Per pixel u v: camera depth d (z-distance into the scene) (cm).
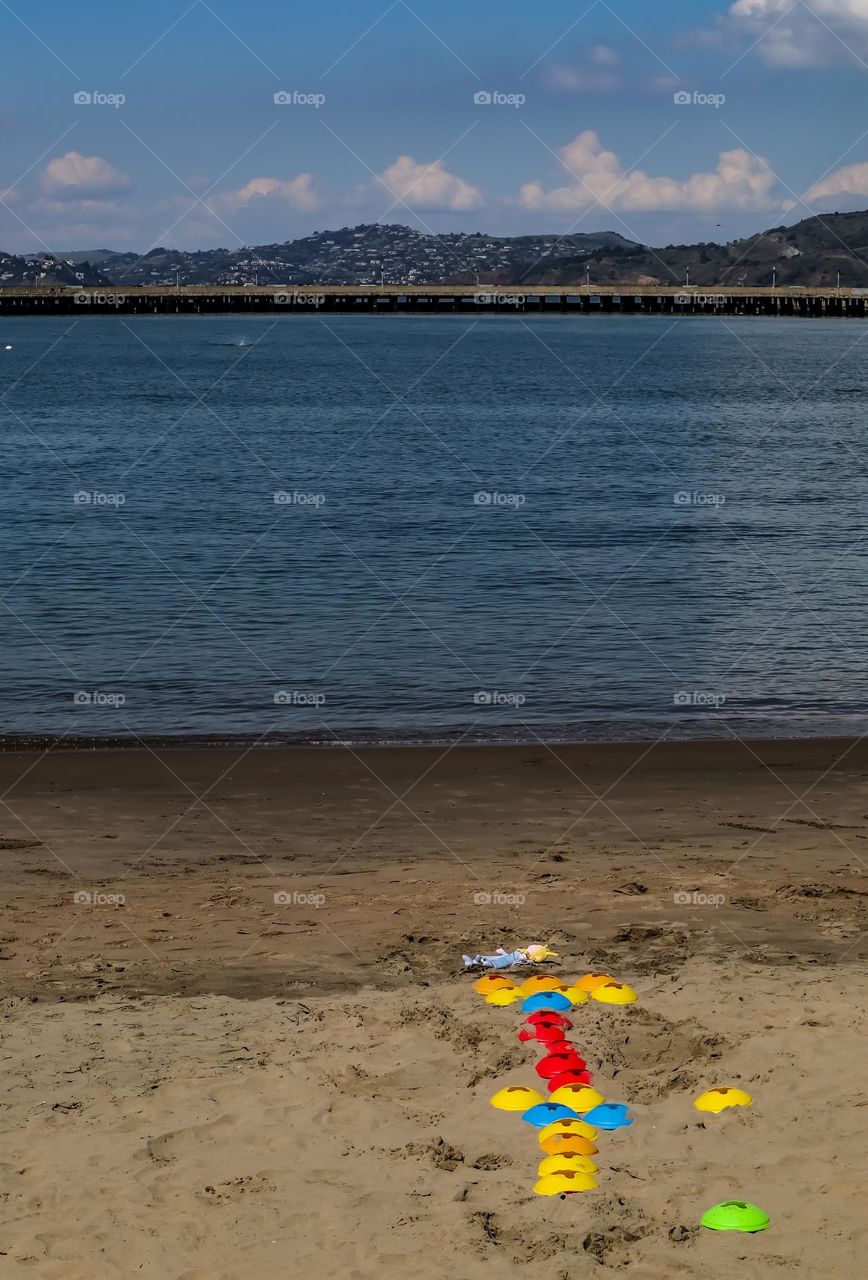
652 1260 571
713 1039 795
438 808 1370
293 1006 875
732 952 979
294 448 5475
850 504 3959
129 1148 679
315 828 1299
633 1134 691
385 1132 696
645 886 1130
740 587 2731
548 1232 596
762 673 2036
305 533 3425
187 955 976
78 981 927
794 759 1566
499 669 2056
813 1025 816
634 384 9350
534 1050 789
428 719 1761
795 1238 584
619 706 1838
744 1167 650
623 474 4666
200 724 1733
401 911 1071
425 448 5503
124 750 1593
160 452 5312
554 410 7338
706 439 5859
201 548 3191
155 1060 789
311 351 14100
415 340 16812
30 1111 723
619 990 873
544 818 1335
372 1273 568
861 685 1966
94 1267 577
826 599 2614
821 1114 698
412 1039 809
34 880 1142
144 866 1183
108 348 14675
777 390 8812
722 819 1333
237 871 1172
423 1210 618
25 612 2461
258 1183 645
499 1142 685
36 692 1898
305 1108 722
